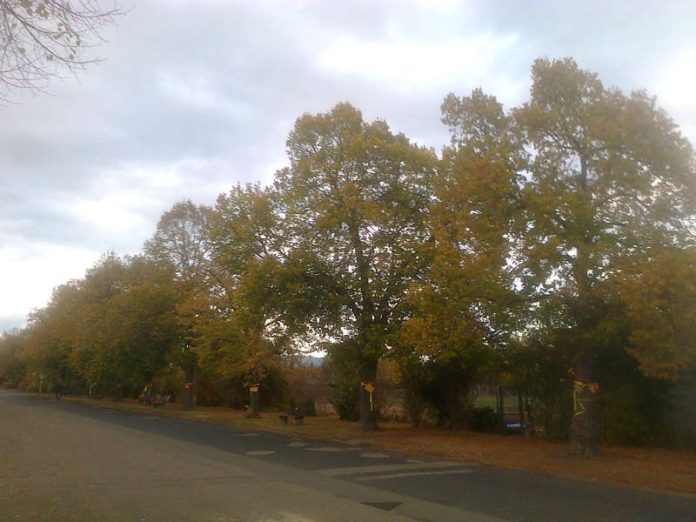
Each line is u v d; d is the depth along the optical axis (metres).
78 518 10.39
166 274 49.38
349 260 26.03
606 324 16.56
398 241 25.55
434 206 19.75
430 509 11.36
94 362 57.69
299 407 40.75
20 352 91.38
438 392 28.98
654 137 16.44
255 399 38.09
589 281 16.98
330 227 25.36
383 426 30.11
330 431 27.61
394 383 33.25
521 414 25.44
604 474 15.37
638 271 15.58
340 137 26.75
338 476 15.20
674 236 16.78
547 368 23.09
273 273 25.25
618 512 11.27
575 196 16.64
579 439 18.34
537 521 10.47
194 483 13.86
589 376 18.47
